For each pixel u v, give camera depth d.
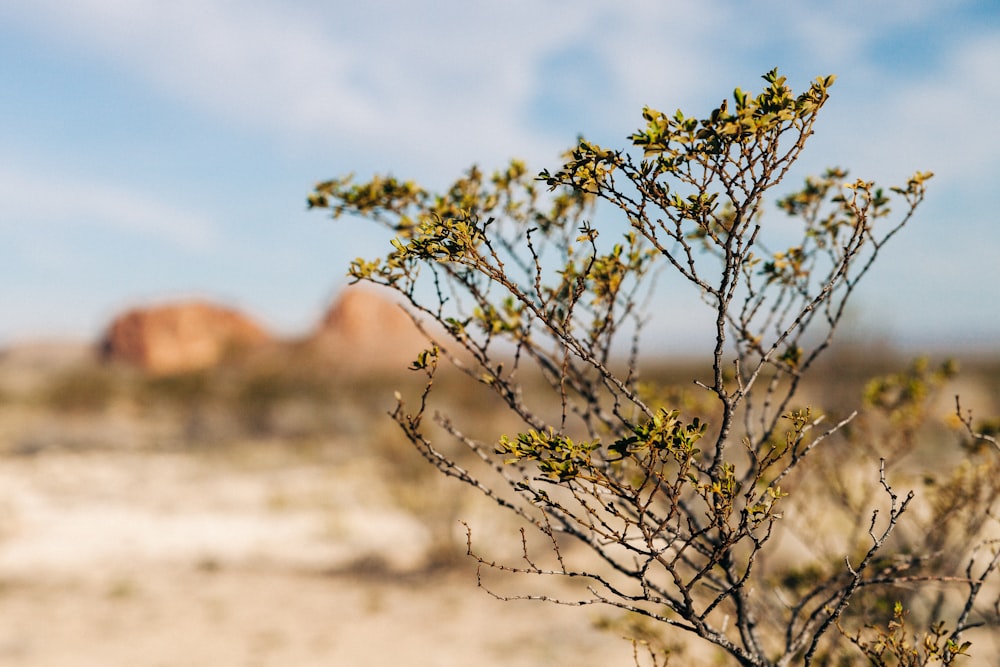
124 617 7.24
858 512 3.15
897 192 2.08
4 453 18.41
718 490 1.64
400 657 6.25
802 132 1.57
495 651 6.27
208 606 7.60
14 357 55.75
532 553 8.70
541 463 1.65
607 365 2.28
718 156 1.58
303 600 7.77
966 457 3.01
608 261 2.16
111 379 25.42
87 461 17.11
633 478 2.52
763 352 2.35
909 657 2.08
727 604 3.06
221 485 14.26
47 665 6.07
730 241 1.65
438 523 9.11
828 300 2.29
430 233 1.81
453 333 2.04
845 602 1.90
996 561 2.16
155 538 10.41
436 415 1.95
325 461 16.36
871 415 3.72
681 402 3.24
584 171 1.64
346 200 2.64
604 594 6.71
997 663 3.48
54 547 9.80
